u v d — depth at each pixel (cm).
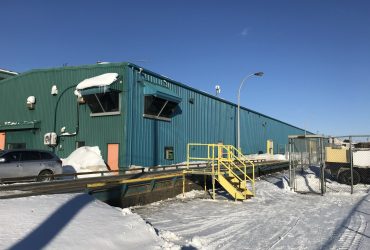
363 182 2422
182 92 2850
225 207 1448
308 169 3250
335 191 2042
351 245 857
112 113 2206
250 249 821
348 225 1099
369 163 2366
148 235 832
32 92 2581
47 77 2520
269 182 2558
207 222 1135
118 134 2186
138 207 1395
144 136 2336
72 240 681
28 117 2584
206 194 1839
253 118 4788
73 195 1011
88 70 2347
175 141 2709
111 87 2105
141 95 2322
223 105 3716
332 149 2444
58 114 2447
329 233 988
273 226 1080
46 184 1312
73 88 2402
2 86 2748
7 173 1456
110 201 1273
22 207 800
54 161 1638
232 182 1838
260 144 5062
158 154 2480
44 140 2397
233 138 3969
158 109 2477
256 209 1406
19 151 1531
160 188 1590
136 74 2292
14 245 600
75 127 2361
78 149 2227
